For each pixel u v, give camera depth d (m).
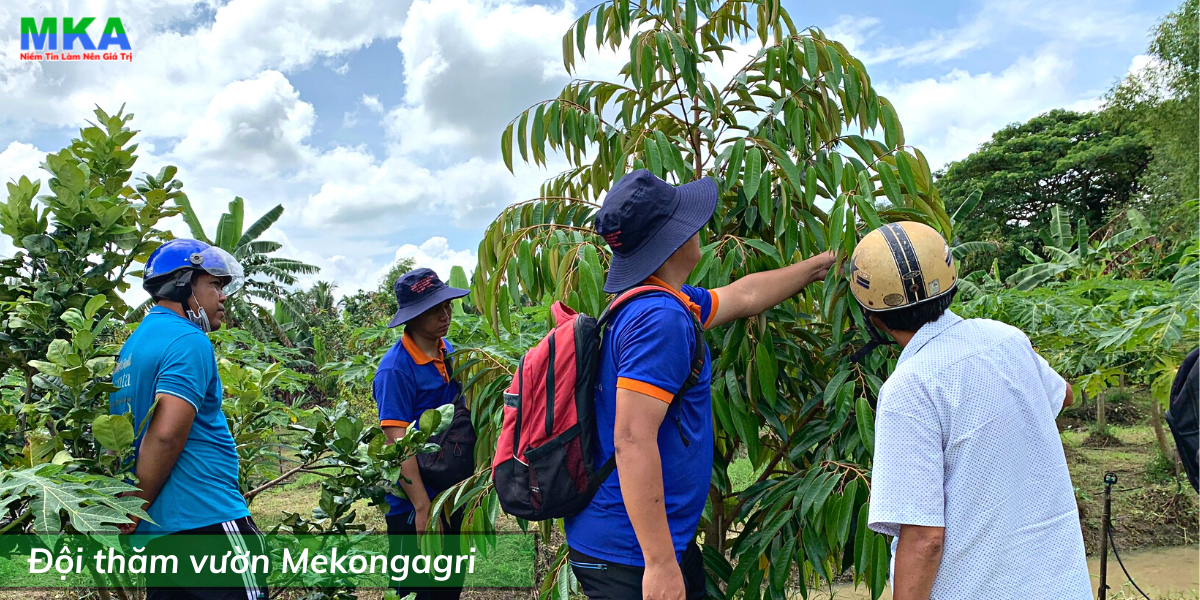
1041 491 1.20
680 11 2.35
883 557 1.71
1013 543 1.18
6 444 1.93
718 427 2.32
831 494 1.85
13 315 2.01
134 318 7.63
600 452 1.47
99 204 2.13
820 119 2.26
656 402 1.30
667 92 2.56
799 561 2.08
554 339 1.48
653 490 1.29
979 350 1.23
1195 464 1.90
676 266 1.49
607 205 1.46
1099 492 6.37
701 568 1.67
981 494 1.19
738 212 2.24
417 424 2.62
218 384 1.94
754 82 2.42
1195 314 3.70
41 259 2.14
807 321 2.34
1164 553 5.15
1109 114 22.53
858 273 1.33
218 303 1.99
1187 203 6.19
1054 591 1.18
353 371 4.00
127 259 2.28
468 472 2.65
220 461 1.92
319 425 2.14
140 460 1.73
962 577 1.20
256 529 2.03
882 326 1.36
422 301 2.58
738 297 1.85
